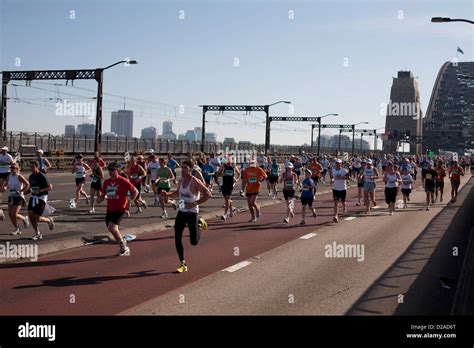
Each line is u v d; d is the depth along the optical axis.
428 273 10.03
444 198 29.38
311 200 16.94
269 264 10.52
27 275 9.03
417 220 18.67
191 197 9.70
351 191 33.84
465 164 83.06
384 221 18.25
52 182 31.67
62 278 8.89
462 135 154.62
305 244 13.00
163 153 65.50
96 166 17.09
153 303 7.59
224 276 9.38
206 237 13.72
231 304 7.65
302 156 53.44
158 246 12.17
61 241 11.70
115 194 10.79
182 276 9.30
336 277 9.52
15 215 12.32
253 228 15.62
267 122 71.31
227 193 17.52
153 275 9.30
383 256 11.69
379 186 39.81
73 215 16.36
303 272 9.86
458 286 9.01
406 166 23.77
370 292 8.52
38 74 46.88
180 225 9.72
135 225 14.62
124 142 58.28
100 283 8.64
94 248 11.69
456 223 17.94
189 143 71.50
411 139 142.38
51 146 48.59
